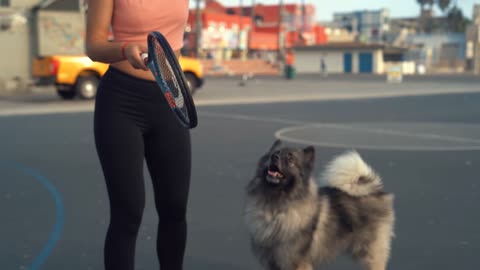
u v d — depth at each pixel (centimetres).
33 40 2484
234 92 2803
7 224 629
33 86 2362
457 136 1316
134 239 333
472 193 766
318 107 2025
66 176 881
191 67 2544
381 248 455
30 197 750
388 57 7019
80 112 1831
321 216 420
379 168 940
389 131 1402
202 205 703
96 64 2286
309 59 6975
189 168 345
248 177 864
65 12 2497
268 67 6594
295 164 400
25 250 546
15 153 1084
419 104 2158
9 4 2442
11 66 2484
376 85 3534
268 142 1212
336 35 9375
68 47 2519
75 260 521
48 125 1502
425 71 7250
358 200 448
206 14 6606
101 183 834
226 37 6925
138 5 307
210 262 513
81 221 642
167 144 332
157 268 499
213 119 1641
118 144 318
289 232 401
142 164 328
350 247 446
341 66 6788
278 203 402
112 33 320
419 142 1222
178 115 292
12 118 1664
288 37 8188
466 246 550
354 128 1459
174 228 355
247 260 518
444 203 712
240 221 636
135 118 321
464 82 4025
